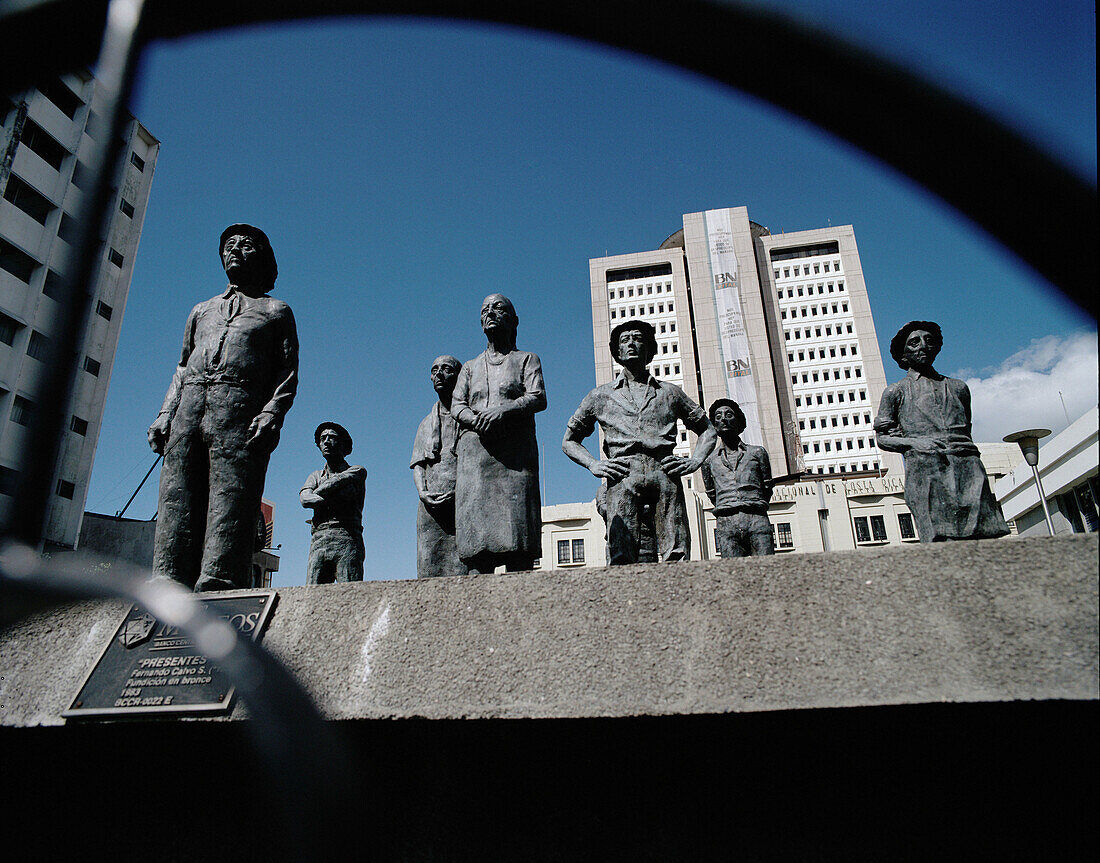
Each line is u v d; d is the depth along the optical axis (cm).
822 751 327
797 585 323
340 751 350
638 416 589
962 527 567
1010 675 282
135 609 389
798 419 7662
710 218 8100
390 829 343
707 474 1005
